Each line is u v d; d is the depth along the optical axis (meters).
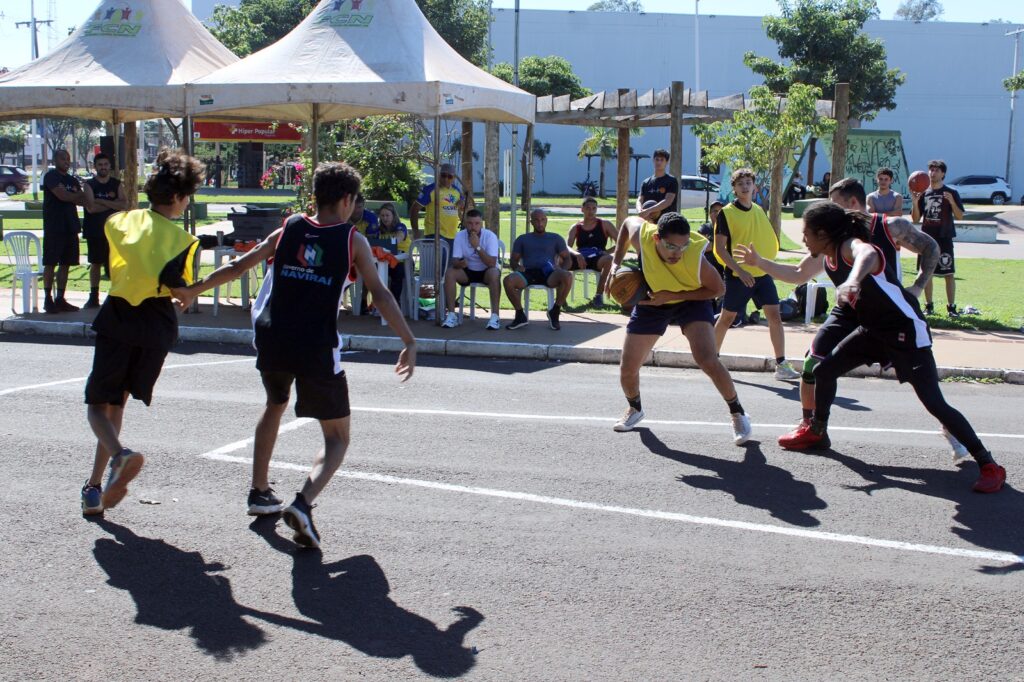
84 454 6.82
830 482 6.52
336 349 5.19
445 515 5.77
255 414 8.05
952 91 66.81
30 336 12.14
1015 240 30.78
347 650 4.18
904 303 6.40
